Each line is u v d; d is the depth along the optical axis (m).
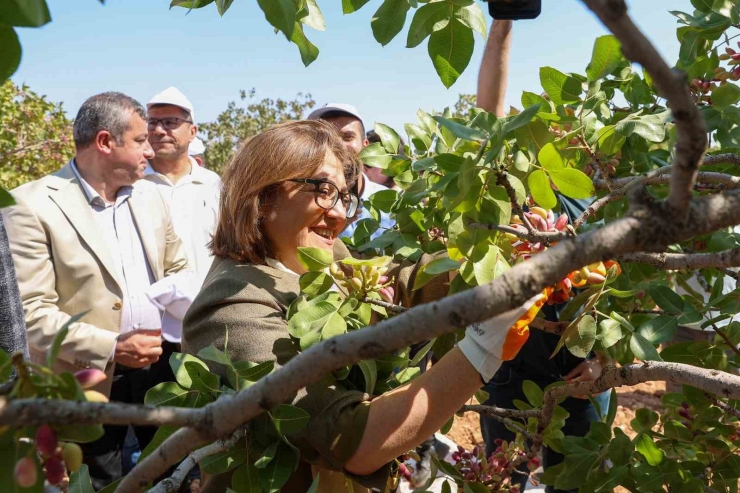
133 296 3.68
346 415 1.67
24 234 3.39
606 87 2.57
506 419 2.37
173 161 4.69
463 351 1.59
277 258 2.04
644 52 0.71
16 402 0.78
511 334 1.54
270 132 2.02
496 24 3.16
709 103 2.38
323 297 1.84
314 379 0.90
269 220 2.00
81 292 3.51
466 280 1.69
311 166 1.96
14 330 1.75
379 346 0.87
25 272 3.36
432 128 2.49
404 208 2.44
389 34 1.69
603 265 1.80
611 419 2.27
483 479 2.31
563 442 2.20
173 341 3.81
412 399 1.60
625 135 2.00
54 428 0.91
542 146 1.65
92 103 3.70
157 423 0.87
